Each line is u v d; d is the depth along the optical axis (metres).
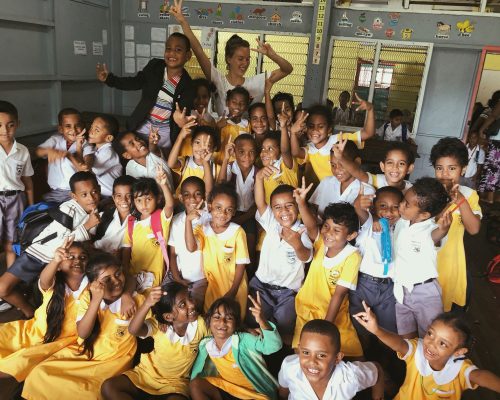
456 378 1.61
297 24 5.50
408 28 5.39
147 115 3.01
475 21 5.23
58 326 2.00
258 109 2.92
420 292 1.98
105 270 1.84
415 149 5.20
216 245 2.26
